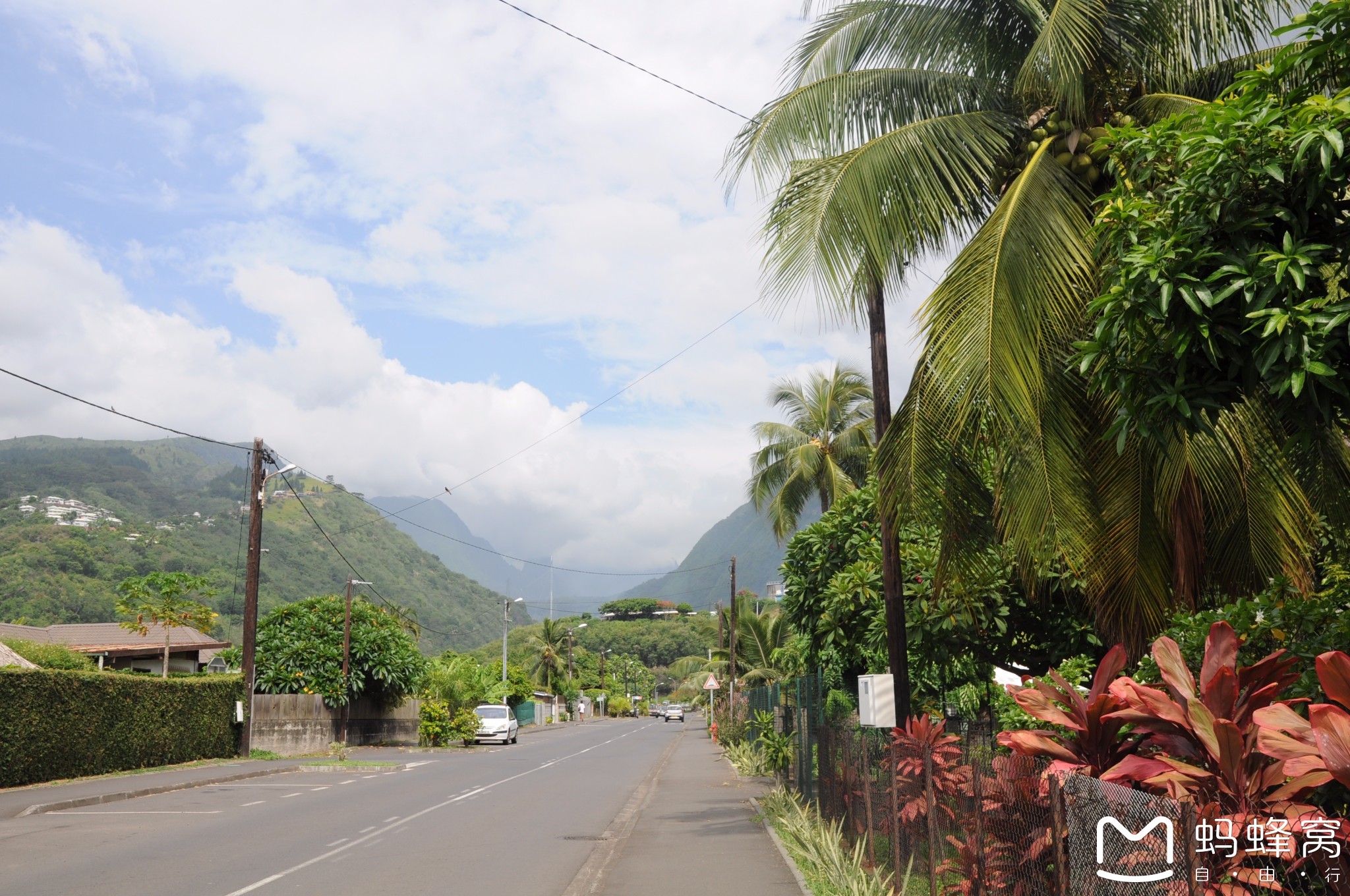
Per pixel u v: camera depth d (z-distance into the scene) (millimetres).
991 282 8312
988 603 12562
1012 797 5520
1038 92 9531
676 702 120438
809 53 10555
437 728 43531
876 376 12562
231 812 17250
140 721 25859
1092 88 9617
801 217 9297
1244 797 4082
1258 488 8680
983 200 10336
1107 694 5164
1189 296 4816
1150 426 5379
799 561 18516
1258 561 8844
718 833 13477
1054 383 8672
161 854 12406
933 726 8109
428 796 20141
